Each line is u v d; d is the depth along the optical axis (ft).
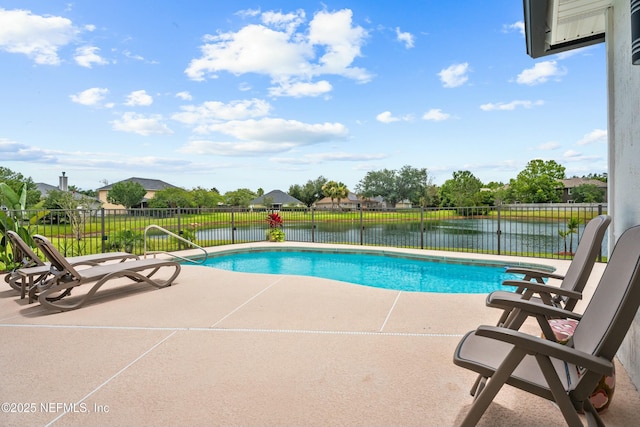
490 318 11.77
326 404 6.75
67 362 8.63
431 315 12.14
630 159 7.30
